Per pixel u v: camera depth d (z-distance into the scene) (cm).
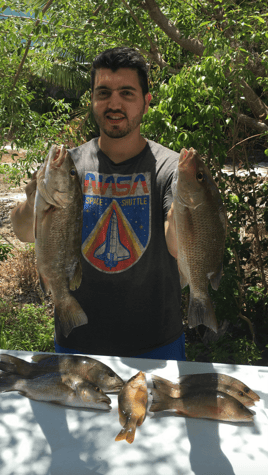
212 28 349
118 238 201
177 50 477
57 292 146
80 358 161
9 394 151
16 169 581
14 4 380
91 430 136
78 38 462
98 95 187
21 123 484
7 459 126
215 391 144
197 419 142
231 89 378
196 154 134
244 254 501
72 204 141
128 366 169
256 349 441
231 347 447
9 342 476
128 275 200
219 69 330
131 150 200
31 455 128
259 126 417
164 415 143
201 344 470
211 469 122
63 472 122
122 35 454
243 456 127
